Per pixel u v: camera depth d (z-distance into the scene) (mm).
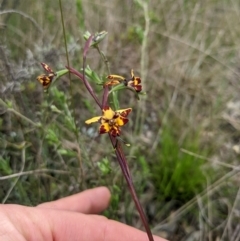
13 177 218
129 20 311
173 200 258
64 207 214
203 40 321
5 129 238
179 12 337
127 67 308
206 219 246
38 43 260
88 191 221
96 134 266
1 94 218
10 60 225
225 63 321
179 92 307
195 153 252
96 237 186
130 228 190
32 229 170
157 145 276
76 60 272
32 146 232
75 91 275
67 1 296
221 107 297
